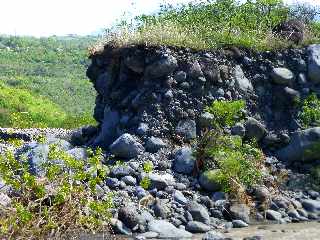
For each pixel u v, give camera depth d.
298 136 10.97
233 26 12.98
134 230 8.19
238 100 11.68
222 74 11.76
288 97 11.83
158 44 11.60
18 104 36.38
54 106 42.06
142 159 10.48
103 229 7.58
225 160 9.78
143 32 12.12
